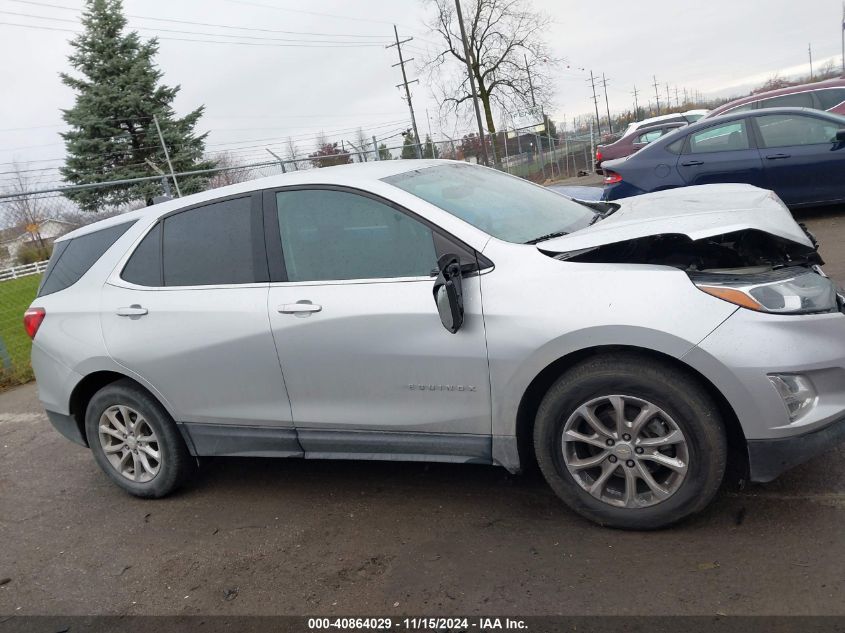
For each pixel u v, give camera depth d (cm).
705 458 295
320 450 381
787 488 333
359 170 389
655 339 288
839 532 293
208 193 410
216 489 442
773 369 278
